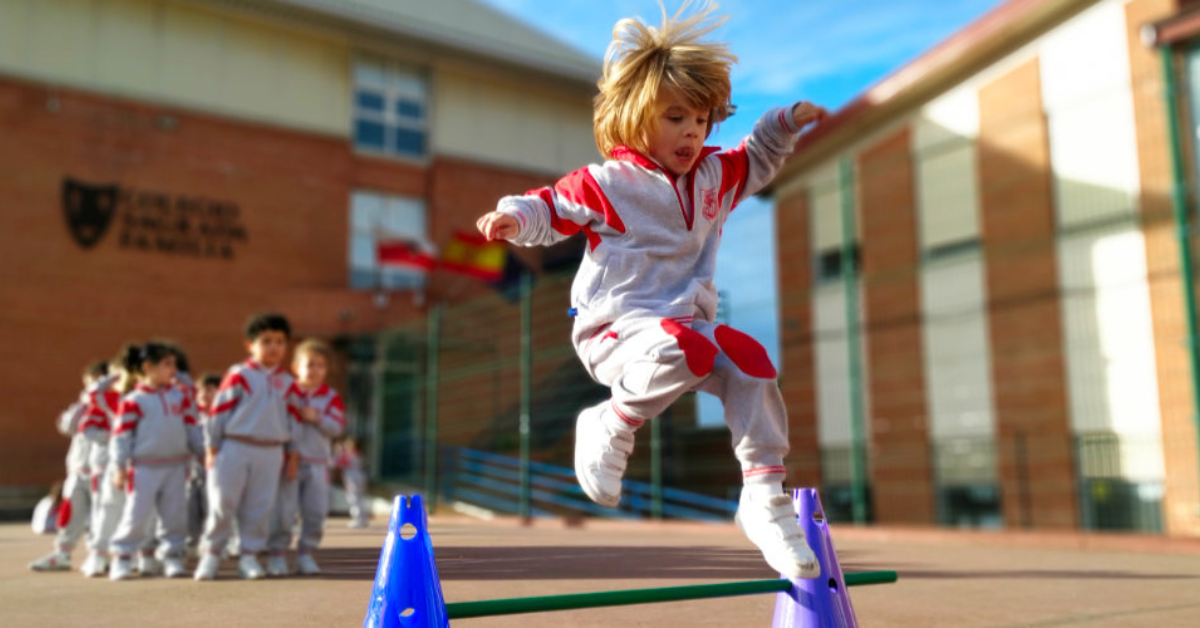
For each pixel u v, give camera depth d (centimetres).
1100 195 1195
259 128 1906
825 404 1526
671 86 229
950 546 806
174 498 544
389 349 1880
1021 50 1306
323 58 2006
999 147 1327
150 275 1755
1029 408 1251
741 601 396
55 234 1683
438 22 2166
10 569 594
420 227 2084
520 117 2239
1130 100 1167
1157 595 430
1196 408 760
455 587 415
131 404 538
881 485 1424
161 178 1792
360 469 1177
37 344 1639
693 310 240
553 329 1920
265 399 517
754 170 261
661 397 224
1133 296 1143
